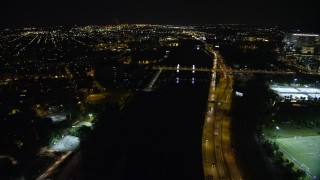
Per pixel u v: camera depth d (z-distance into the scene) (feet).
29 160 538.47
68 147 583.99
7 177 486.79
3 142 589.73
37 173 499.92
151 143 595.06
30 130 638.12
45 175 492.95
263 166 512.22
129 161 528.22
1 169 502.38
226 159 534.37
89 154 551.59
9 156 545.03
